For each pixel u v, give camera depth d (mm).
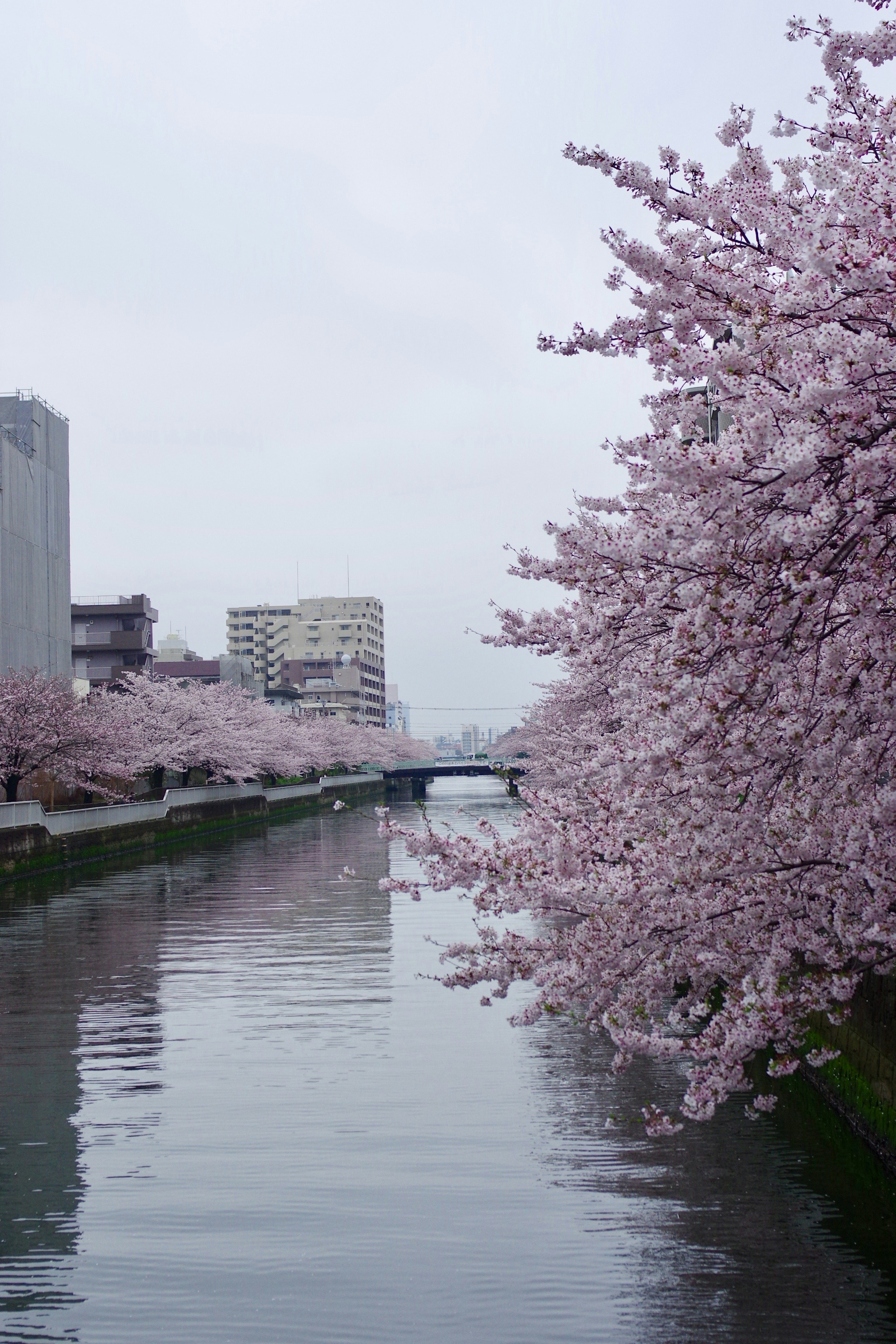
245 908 30109
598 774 8648
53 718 43125
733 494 5754
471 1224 9859
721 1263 9094
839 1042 12312
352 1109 12812
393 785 133125
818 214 5969
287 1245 9492
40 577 54125
